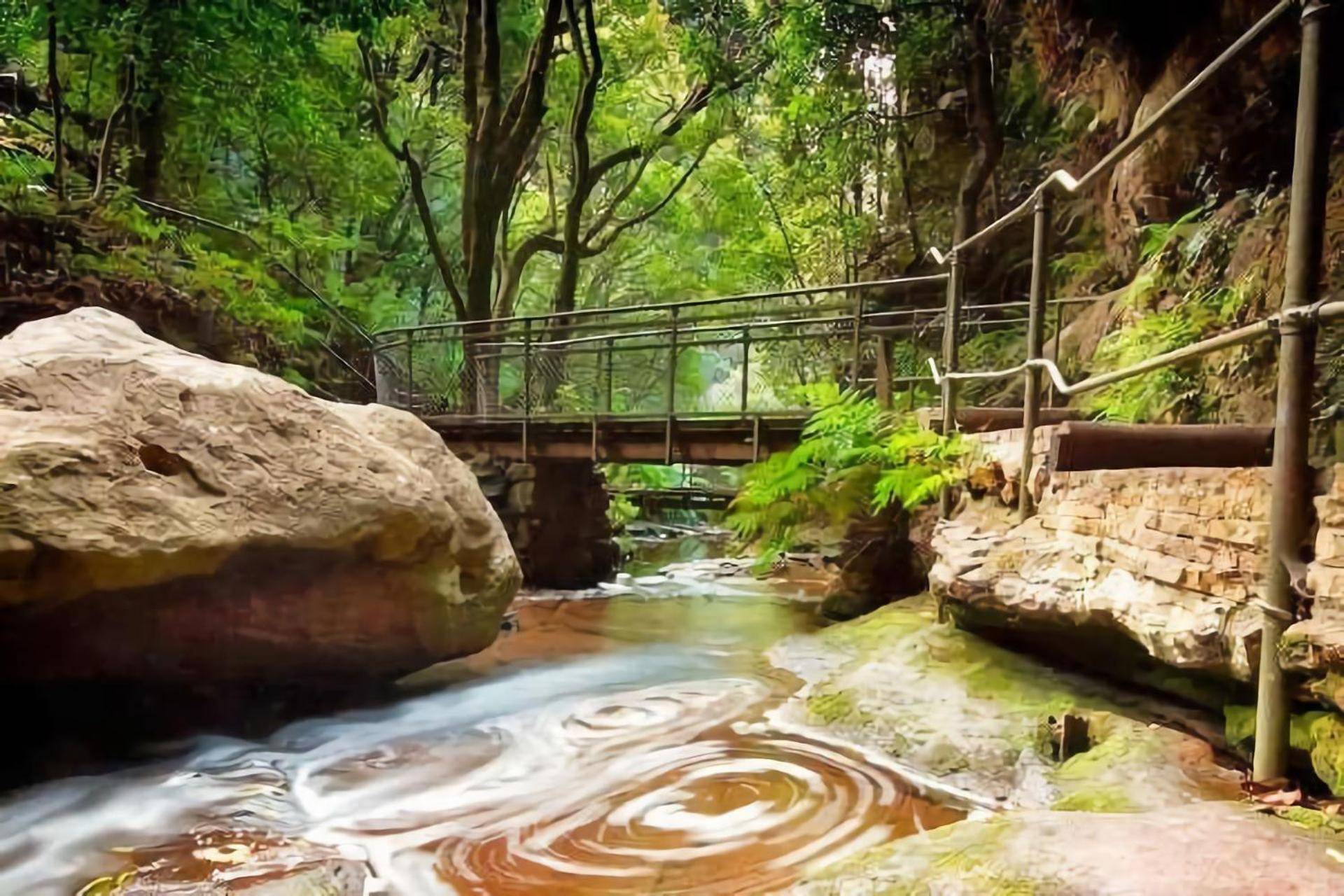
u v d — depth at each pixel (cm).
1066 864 153
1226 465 299
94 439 354
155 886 248
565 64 1506
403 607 459
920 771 306
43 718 388
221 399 404
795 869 245
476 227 1248
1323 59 181
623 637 668
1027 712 316
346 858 274
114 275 880
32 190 894
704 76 1356
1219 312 537
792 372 1217
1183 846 157
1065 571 306
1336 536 175
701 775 331
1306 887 135
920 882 165
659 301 1948
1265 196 603
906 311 848
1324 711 183
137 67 973
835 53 1165
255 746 399
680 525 1617
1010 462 390
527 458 953
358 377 1234
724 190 1630
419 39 1508
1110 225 935
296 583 415
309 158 1410
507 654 604
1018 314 1060
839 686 410
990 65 1078
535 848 277
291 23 933
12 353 377
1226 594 214
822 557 1038
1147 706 286
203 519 369
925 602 577
